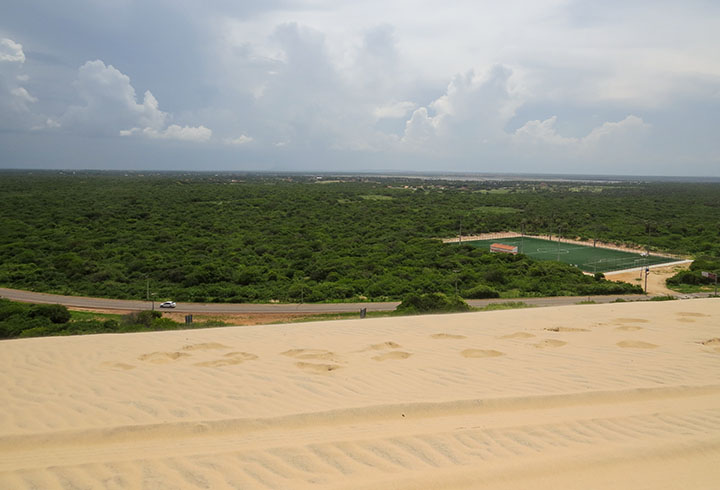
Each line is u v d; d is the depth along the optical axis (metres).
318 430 4.95
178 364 7.50
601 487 3.81
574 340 9.17
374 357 7.91
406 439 4.58
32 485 3.73
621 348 8.50
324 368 7.25
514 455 4.29
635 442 4.59
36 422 5.15
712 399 6.01
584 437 4.72
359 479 3.83
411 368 7.27
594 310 12.59
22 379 6.70
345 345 8.85
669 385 6.40
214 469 3.99
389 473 3.93
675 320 11.02
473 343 8.99
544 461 4.17
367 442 4.51
